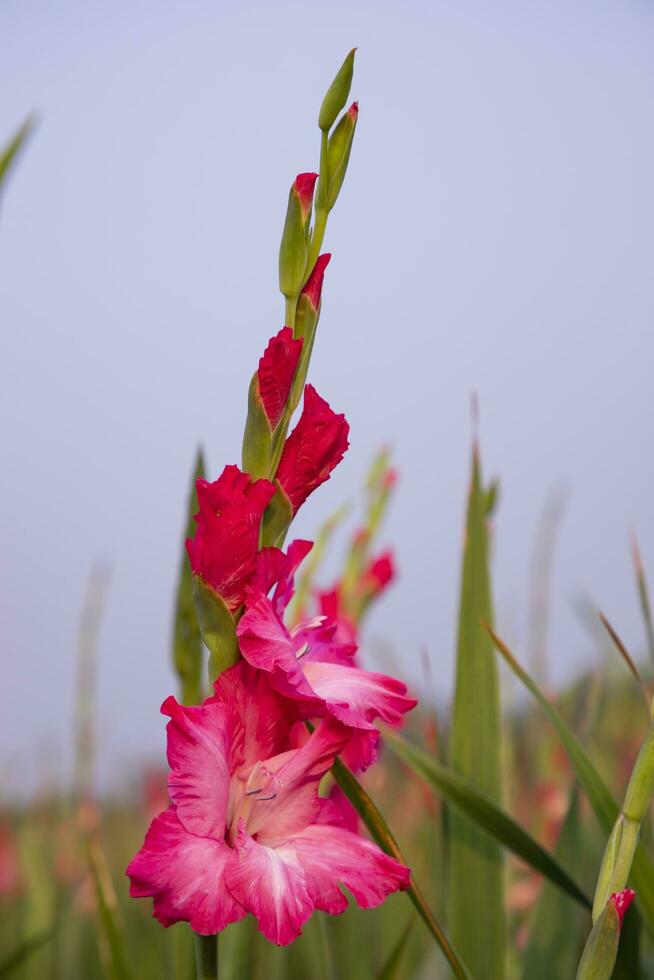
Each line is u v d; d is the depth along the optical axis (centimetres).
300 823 66
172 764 62
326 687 68
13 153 77
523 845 81
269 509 66
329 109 68
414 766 83
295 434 67
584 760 83
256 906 61
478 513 96
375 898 63
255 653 64
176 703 63
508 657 85
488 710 95
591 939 62
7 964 107
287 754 66
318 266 68
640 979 80
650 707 64
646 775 63
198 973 64
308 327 67
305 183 67
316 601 113
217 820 63
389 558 112
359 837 66
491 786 94
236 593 65
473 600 96
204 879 61
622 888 63
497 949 90
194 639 85
